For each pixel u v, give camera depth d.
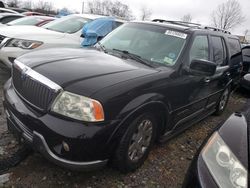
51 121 2.74
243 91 8.43
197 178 2.08
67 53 3.64
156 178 3.40
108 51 4.08
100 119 2.72
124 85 2.92
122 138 2.99
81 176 3.20
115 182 3.20
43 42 5.93
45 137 2.76
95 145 2.72
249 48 9.36
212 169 2.06
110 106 2.77
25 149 3.52
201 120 5.23
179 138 4.60
